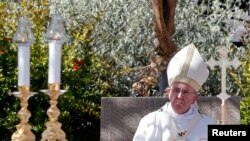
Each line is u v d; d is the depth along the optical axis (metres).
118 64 14.95
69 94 12.97
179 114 7.37
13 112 12.50
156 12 11.55
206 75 7.45
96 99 13.29
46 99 12.72
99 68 14.05
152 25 15.19
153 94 13.78
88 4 15.71
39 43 13.27
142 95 12.66
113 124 10.46
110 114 10.47
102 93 13.41
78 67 13.27
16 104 12.59
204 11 16.19
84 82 13.21
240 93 14.05
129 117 10.43
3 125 12.48
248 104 11.59
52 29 6.84
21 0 15.08
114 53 14.98
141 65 15.04
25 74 6.80
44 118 12.59
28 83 6.82
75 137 13.14
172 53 11.69
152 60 11.84
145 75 12.81
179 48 15.21
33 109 12.67
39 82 12.79
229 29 15.80
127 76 14.53
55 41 6.82
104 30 15.27
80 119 13.12
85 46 13.91
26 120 6.80
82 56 13.70
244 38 14.99
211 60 8.91
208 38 15.37
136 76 14.52
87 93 13.16
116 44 15.17
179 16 15.55
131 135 10.44
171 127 7.35
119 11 15.48
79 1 15.80
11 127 12.45
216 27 15.37
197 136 7.36
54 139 6.75
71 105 12.96
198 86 7.34
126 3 15.54
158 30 11.61
